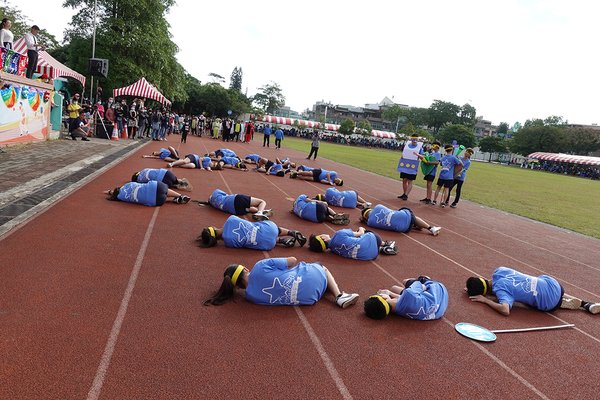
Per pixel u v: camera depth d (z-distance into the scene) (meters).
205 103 73.50
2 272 4.01
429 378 3.20
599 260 7.72
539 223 11.03
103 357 2.91
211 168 13.27
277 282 4.05
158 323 3.47
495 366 3.51
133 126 20.77
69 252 4.73
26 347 2.91
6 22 11.59
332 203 9.91
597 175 55.84
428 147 13.89
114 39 29.98
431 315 4.25
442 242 7.66
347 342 3.59
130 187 7.35
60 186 7.80
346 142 72.19
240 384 2.81
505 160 82.00
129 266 4.58
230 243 5.59
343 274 5.27
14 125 12.21
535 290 4.79
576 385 3.38
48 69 17.92
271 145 34.69
